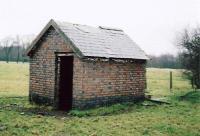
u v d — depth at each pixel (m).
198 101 21.92
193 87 32.81
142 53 22.34
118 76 20.34
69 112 17.72
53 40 19.88
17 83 41.00
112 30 23.34
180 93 27.12
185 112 18.14
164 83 45.44
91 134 12.98
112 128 14.09
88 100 18.42
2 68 71.38
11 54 141.00
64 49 19.11
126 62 20.86
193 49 32.38
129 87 21.20
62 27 19.39
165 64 88.38
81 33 20.00
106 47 20.08
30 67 21.44
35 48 21.05
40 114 17.36
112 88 19.94
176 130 13.84
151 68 93.94
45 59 20.42
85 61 18.16
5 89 32.25
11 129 13.31
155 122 15.35
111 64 19.81
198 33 32.62
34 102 21.09
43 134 12.80
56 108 19.64
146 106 20.33
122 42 22.16
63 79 20.34
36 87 21.02
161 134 13.22
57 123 14.90
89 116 16.95
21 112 17.67
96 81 18.88
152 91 32.41
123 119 16.03
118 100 20.38
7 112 17.33
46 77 20.33
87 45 18.94
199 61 32.00
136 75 21.75
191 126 14.65
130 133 13.29
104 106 19.41
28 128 13.73
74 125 14.54
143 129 13.94
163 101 21.67
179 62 33.41
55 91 19.77
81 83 18.08
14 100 22.56
